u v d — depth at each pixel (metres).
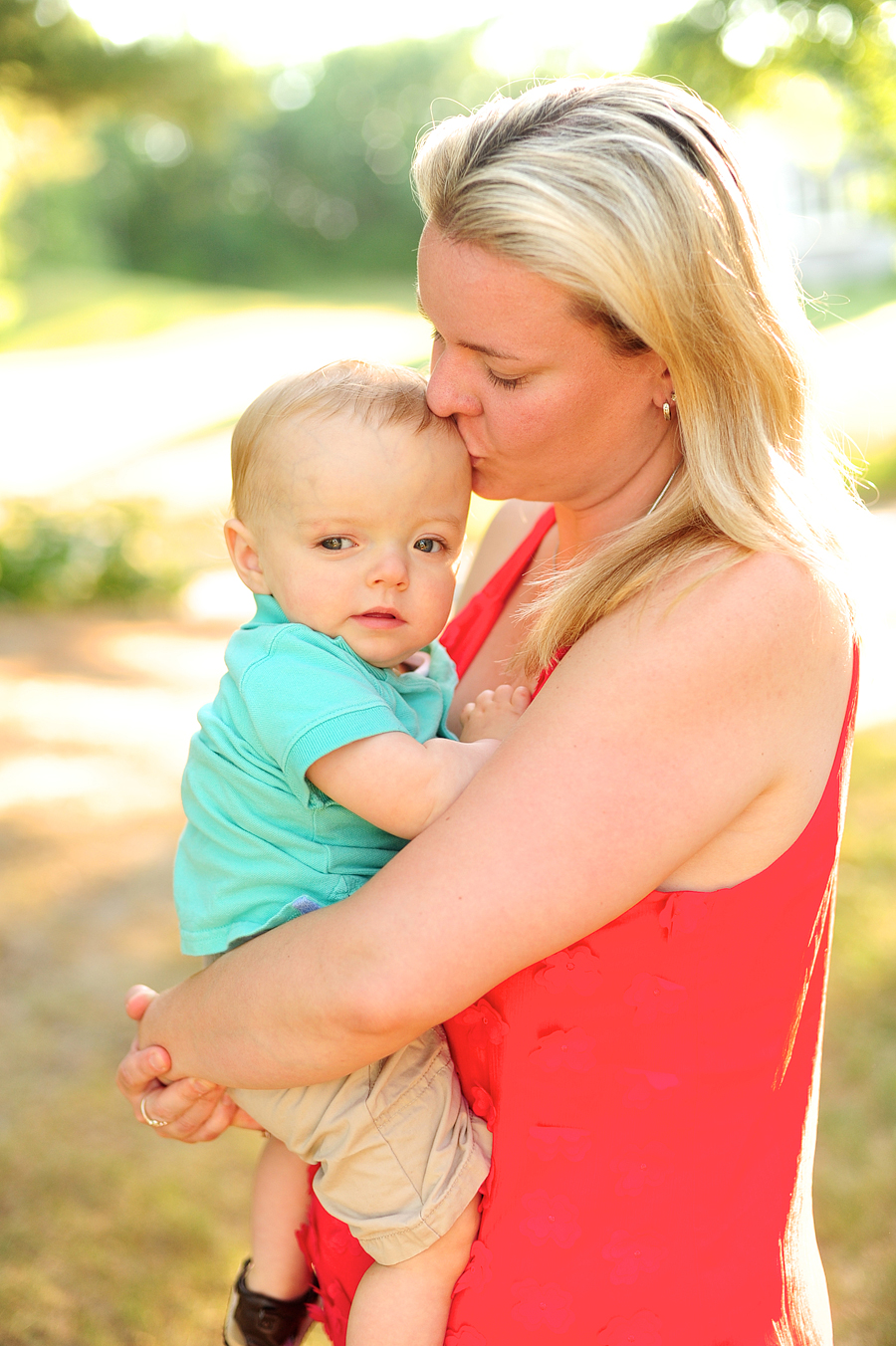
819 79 8.70
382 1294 1.26
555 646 1.22
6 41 9.27
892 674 6.79
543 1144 1.22
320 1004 1.13
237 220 46.12
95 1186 3.09
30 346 31.98
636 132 1.09
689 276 1.08
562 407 1.15
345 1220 1.30
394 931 1.09
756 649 1.08
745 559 1.11
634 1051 1.18
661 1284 1.21
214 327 32.12
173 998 1.36
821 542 1.16
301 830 1.31
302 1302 1.58
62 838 5.12
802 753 1.14
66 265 42.28
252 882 1.32
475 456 1.29
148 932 4.37
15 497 12.84
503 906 1.07
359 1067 1.17
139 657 8.55
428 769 1.23
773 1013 1.23
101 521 10.88
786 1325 1.30
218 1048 1.26
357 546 1.32
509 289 1.09
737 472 1.13
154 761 6.16
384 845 1.35
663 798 1.08
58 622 9.67
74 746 6.35
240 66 10.55
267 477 1.35
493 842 1.08
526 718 1.14
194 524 13.12
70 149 12.16
